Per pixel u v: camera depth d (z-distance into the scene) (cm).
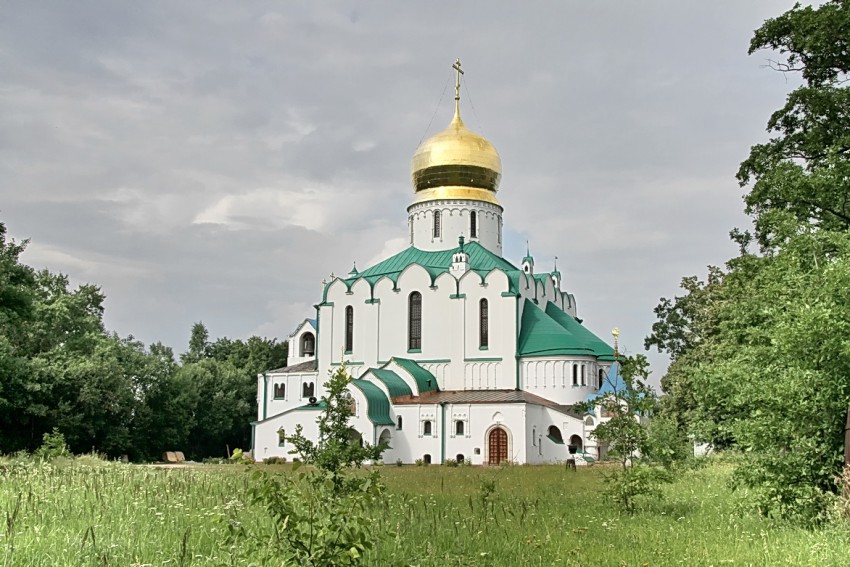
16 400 7075
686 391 6550
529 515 2366
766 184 3728
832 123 4147
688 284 7894
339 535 1138
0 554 1368
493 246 9781
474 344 8681
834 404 2170
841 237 2459
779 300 2572
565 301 10569
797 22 4178
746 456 2488
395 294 9050
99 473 3053
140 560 1428
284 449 8438
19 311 5497
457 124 10031
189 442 10694
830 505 2089
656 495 2655
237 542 1388
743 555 1683
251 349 13325
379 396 8062
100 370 7812
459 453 7875
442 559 1600
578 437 7950
